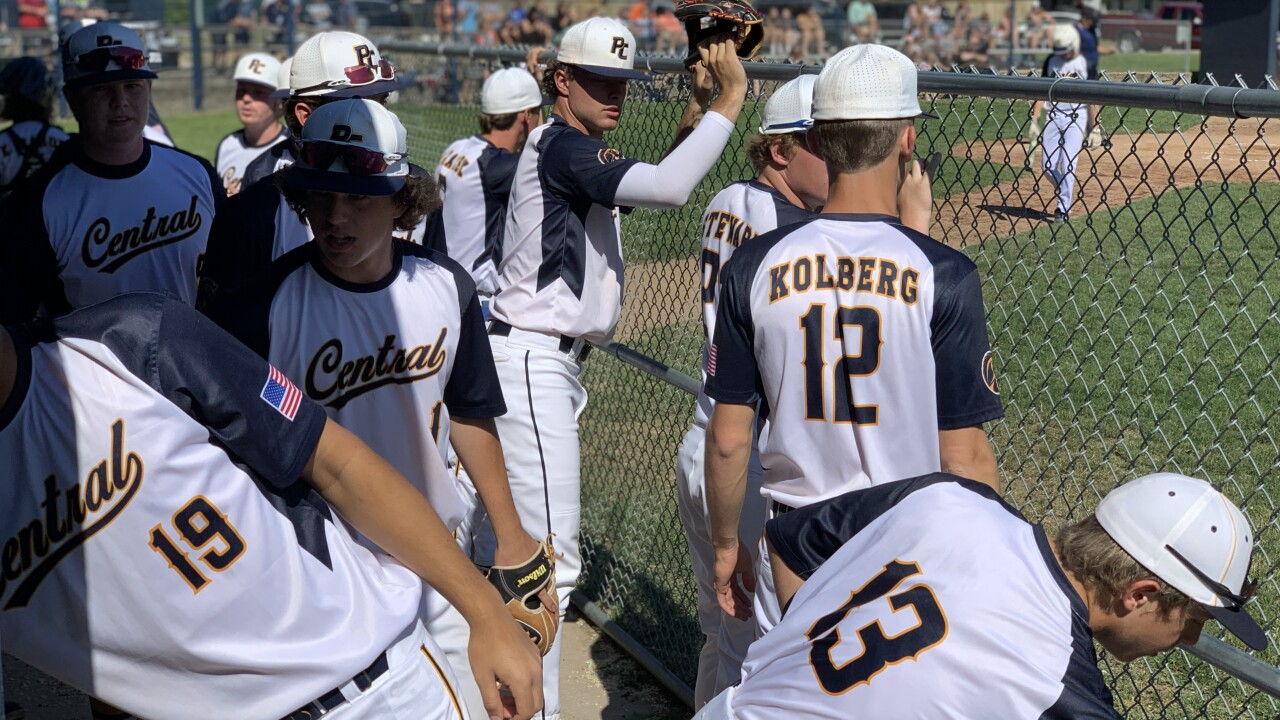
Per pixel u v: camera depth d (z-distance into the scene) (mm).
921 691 1735
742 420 2578
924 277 2371
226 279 3332
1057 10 29344
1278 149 2598
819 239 2451
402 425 2691
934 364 2398
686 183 3451
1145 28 30172
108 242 3965
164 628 1805
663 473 4941
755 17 3555
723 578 2758
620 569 4730
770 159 3115
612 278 3998
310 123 2479
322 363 2596
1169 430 4621
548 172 3762
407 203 2629
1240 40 14102
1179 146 3855
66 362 1740
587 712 3949
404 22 30562
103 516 1750
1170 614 1837
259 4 28484
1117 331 5133
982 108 4156
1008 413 4762
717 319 2580
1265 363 4910
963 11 27672
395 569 2115
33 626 1813
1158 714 3371
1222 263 5082
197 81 25719
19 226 3883
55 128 5637
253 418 1828
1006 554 1818
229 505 1823
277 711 1893
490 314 4031
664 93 4539
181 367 1786
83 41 3812
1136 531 1826
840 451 2461
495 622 2049
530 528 3891
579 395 4066
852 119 2434
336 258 2531
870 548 1935
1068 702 1687
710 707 2031
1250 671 2283
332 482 1951
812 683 1835
